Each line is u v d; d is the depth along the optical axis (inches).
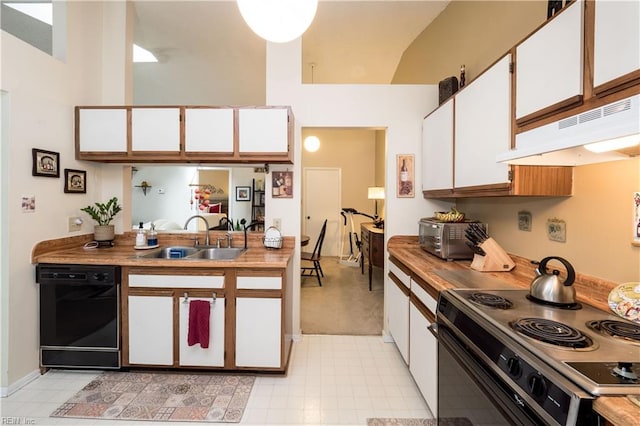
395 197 106.6
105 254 87.2
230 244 104.3
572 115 43.7
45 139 82.4
